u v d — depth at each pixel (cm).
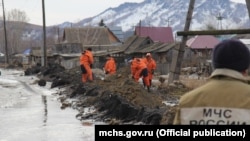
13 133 1175
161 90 2134
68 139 1079
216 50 308
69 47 7194
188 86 2280
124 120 1308
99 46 7925
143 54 5931
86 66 2491
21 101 2016
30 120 1416
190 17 1898
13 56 10631
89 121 1390
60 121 1386
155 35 8450
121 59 6050
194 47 7106
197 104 299
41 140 1083
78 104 1808
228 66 301
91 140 1066
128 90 1709
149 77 2355
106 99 1605
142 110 1291
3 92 2450
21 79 3812
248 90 294
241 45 304
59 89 2655
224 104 292
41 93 2436
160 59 5641
